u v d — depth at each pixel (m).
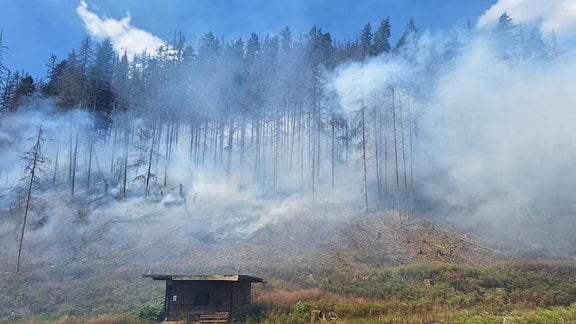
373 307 25.34
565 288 30.20
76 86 60.03
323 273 34.91
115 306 27.09
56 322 22.67
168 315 23.47
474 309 25.61
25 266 35.50
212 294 23.55
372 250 40.34
